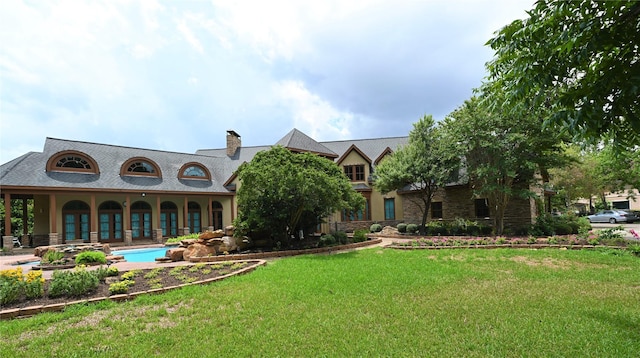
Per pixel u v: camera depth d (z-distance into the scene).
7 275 6.82
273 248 13.98
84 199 20.98
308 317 5.34
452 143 15.55
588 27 3.22
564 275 7.89
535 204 19.30
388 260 10.49
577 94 3.47
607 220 28.62
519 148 14.47
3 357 4.17
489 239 13.72
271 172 12.63
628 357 3.80
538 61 3.69
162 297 6.57
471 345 4.21
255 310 5.73
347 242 15.61
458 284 7.27
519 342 4.26
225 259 11.98
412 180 18.14
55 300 6.45
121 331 4.95
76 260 11.34
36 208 20.00
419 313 5.42
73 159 20.11
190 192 23.22
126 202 20.92
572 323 4.84
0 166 19.33
